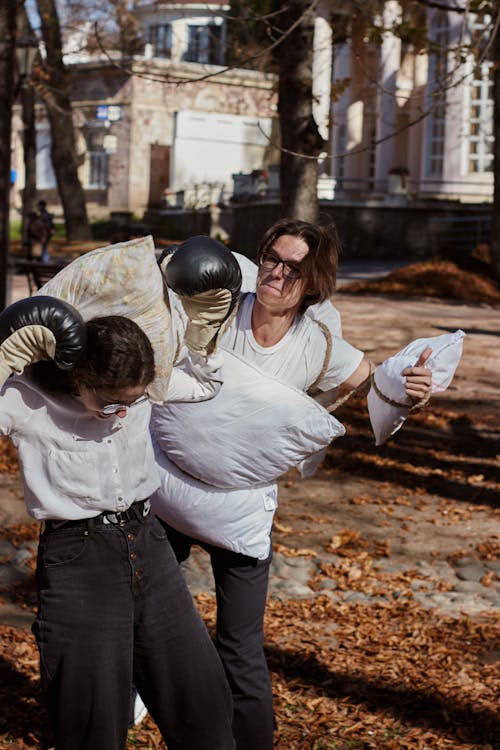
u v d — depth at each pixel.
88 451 2.64
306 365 3.24
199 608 5.08
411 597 5.36
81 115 45.38
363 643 4.66
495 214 20.58
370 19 8.38
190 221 37.59
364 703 4.02
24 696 3.98
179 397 2.86
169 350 2.70
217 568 3.35
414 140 35.75
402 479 7.85
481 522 6.79
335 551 6.12
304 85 10.89
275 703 4.00
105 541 2.69
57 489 2.65
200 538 3.28
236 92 41.81
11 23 9.80
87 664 2.65
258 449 3.16
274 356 3.21
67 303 2.50
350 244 29.69
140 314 2.65
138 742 3.66
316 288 3.16
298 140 11.05
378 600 5.32
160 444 3.25
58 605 2.67
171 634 2.79
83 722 2.69
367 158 37.59
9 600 5.15
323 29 25.56
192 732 2.87
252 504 3.24
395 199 30.11
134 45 23.02
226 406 3.13
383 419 3.32
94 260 2.62
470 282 20.27
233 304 2.74
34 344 2.43
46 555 2.71
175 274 2.61
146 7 38.72
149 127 43.84
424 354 3.21
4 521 6.53
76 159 33.97
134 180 43.94
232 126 42.31
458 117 33.09
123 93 43.47
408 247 30.12
